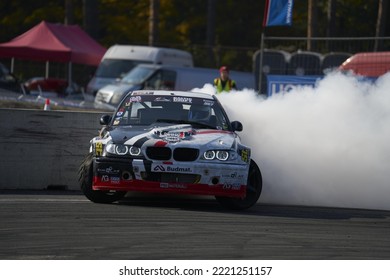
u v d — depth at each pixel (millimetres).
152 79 71562
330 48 63875
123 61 78812
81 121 33375
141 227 23609
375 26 107312
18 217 24656
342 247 21922
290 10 49375
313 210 30000
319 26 111062
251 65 105875
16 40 75875
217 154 27281
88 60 78125
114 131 28406
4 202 27922
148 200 30172
